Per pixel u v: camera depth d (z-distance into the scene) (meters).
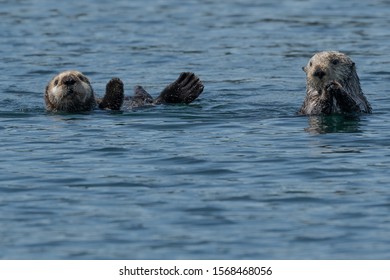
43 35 49.41
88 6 58.56
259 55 44.84
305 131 28.95
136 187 23.27
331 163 25.11
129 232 20.33
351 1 60.19
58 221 21.00
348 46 46.56
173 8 58.12
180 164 25.25
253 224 20.69
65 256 19.20
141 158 25.91
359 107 31.42
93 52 45.56
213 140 27.92
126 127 29.88
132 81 39.78
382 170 24.36
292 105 33.94
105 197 22.53
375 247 19.42
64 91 32.44
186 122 30.58
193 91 33.88
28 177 24.23
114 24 52.72
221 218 21.06
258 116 31.59
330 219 20.92
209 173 24.38
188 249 19.42
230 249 19.42
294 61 43.53
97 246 19.64
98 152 26.64
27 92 37.12
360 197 22.27
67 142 27.89
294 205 21.83
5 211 21.62
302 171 24.42
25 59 43.78
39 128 29.95
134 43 47.72
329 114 31.14
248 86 38.09
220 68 42.06
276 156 25.89
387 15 54.97
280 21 53.62
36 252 19.39
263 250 19.34
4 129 29.84
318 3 59.59
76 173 24.48
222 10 57.41
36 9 57.19
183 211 21.50
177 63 43.25
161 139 28.14
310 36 49.28
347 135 28.31
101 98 35.16
